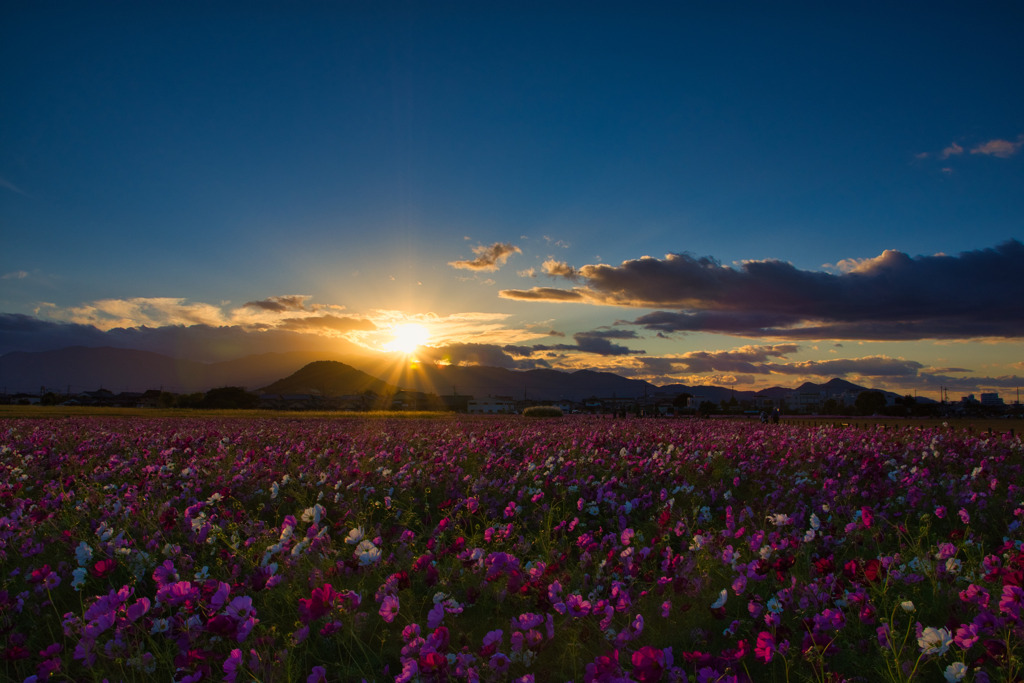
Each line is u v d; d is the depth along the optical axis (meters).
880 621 3.42
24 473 8.84
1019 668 2.61
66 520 5.68
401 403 131.75
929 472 8.45
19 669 3.26
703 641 3.35
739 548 4.54
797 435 15.09
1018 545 4.31
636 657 2.49
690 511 6.54
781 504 6.53
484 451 11.32
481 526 6.11
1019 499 6.57
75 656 2.90
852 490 6.45
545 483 7.68
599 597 3.80
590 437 13.64
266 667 2.88
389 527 6.12
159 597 3.09
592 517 6.71
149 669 2.96
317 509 4.17
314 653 3.35
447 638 2.77
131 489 6.50
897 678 2.83
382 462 9.92
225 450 10.95
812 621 3.07
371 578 4.32
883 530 5.52
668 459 9.38
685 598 3.81
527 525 6.34
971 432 15.20
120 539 4.30
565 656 3.21
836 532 5.18
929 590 3.85
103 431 18.34
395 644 3.46
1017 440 12.28
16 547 5.14
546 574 3.79
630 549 4.08
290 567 3.96
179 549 4.26
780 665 3.17
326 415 46.25
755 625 3.53
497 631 2.84
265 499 7.02
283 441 13.50
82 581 3.86
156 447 12.02
